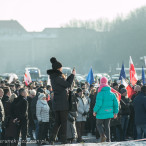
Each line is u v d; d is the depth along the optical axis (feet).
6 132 82.07
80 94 105.81
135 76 131.54
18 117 81.82
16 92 122.11
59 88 62.75
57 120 63.93
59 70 63.87
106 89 79.36
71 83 63.05
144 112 83.30
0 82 128.98
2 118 79.36
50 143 64.13
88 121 125.59
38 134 96.02
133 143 52.54
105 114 78.84
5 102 85.92
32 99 102.12
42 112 95.61
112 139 99.91
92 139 108.47
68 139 94.27
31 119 107.14
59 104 62.64
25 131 82.28
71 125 94.68
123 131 101.19
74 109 94.12
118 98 97.50
